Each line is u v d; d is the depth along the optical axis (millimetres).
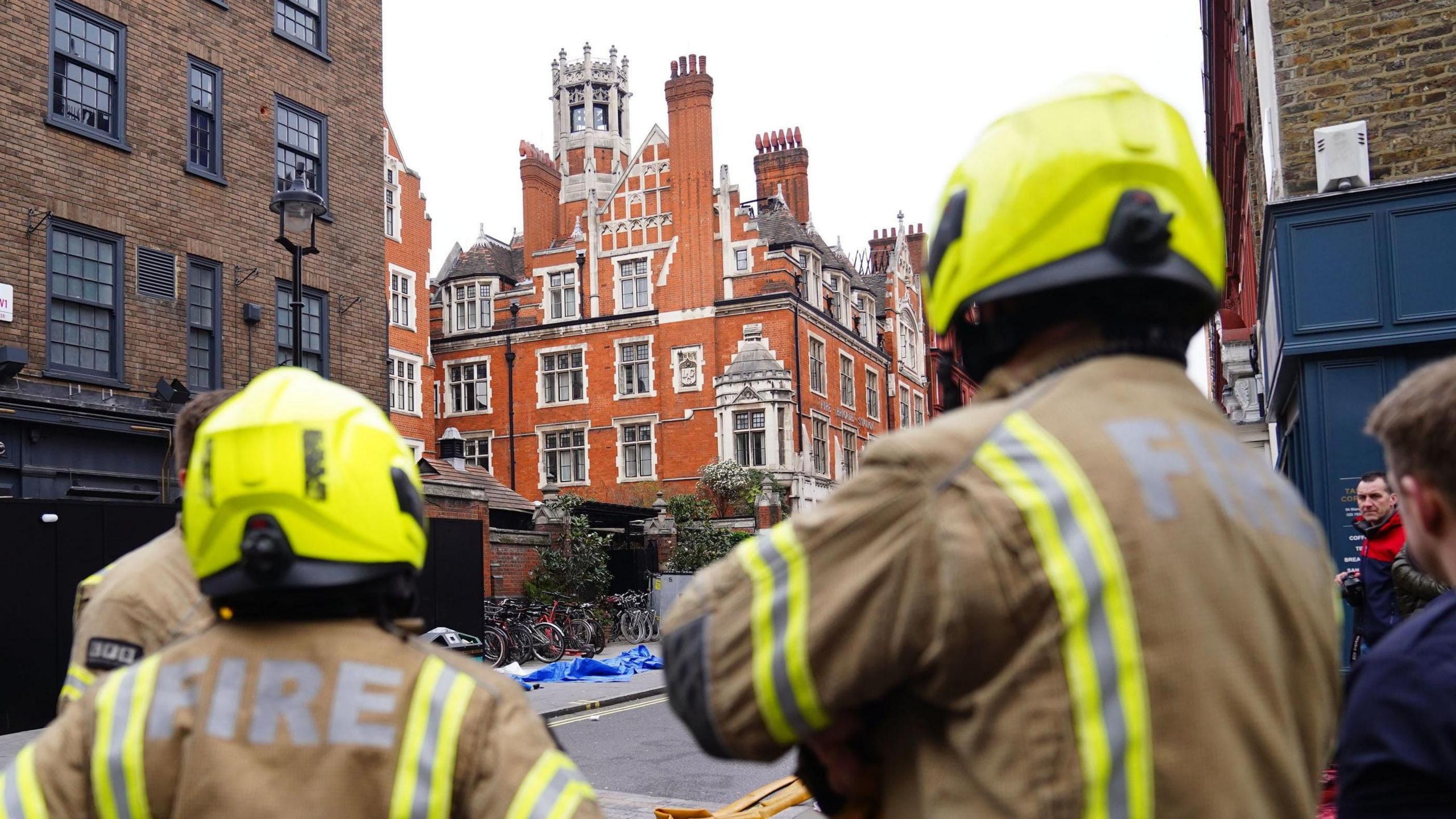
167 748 1515
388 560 1626
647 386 37969
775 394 35469
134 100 13945
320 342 16578
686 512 33062
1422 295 7129
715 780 7750
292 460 1561
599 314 39219
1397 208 7246
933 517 1171
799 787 6574
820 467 38344
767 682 1229
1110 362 1272
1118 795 1059
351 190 17469
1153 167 1258
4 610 10281
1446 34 7473
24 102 12547
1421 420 1475
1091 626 1092
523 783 1511
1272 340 8734
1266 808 1100
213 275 14938
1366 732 1475
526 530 24750
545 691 13742
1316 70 7762
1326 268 7379
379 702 1533
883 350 46594
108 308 13430
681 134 38469
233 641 1585
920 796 1237
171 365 14148
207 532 1583
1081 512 1128
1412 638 1493
